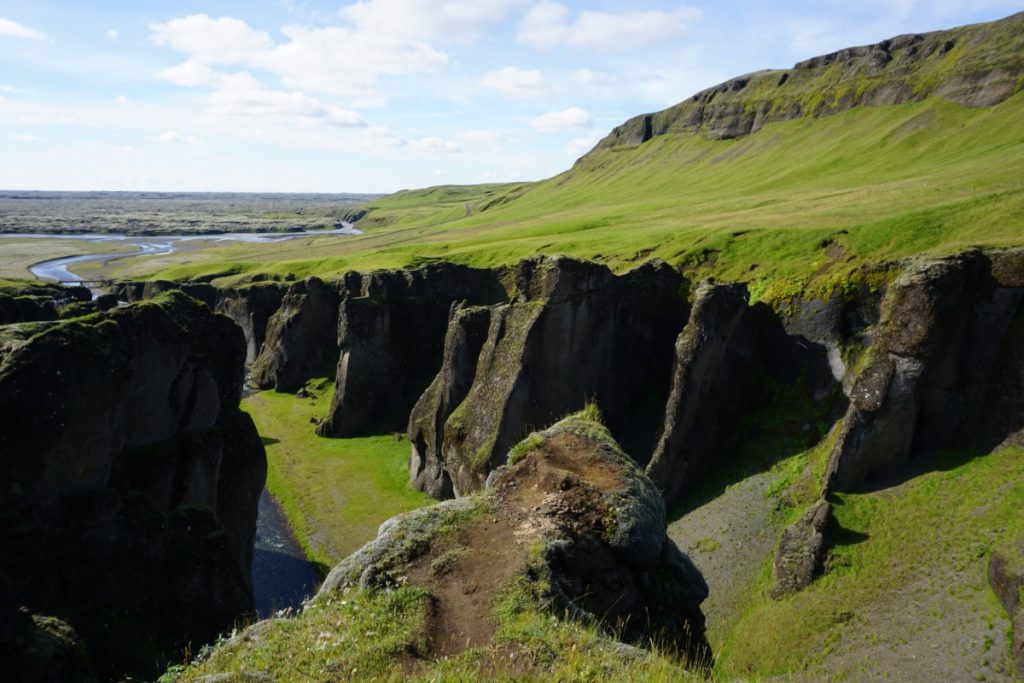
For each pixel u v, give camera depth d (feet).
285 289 364.99
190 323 126.21
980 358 135.13
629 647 45.29
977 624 96.53
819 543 121.08
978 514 113.39
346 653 44.62
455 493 177.47
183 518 104.94
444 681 39.01
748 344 175.01
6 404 84.69
